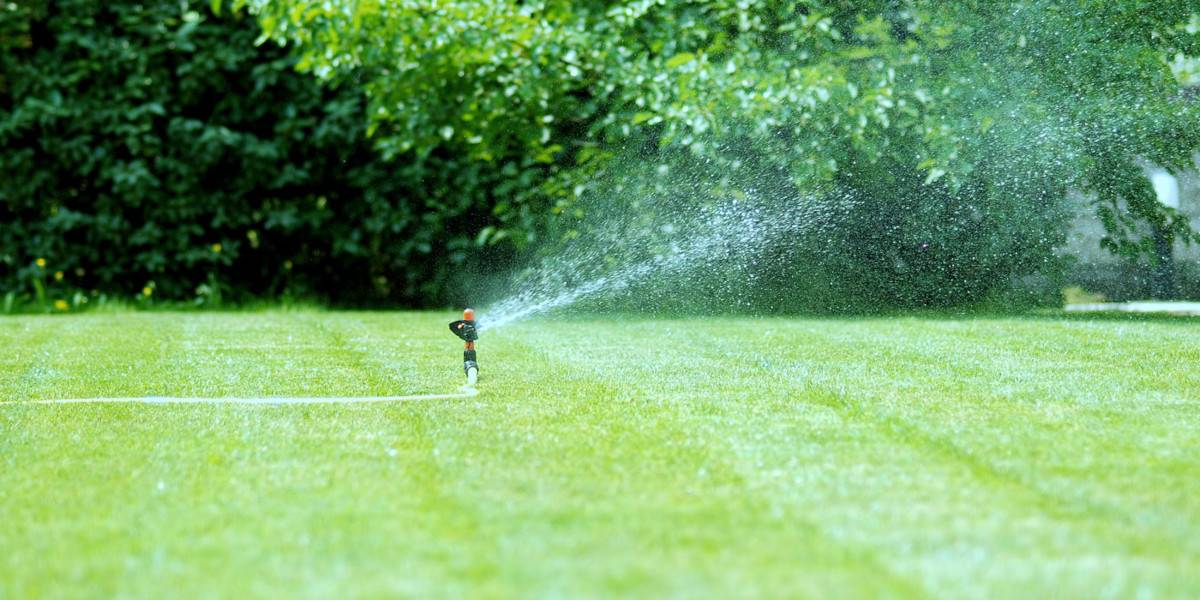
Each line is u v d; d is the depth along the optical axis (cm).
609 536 955
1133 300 4072
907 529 971
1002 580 839
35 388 1833
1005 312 3353
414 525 996
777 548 919
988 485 1121
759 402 1609
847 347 2294
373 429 1436
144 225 3891
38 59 3772
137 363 2152
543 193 3550
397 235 3931
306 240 4016
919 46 3147
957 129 3081
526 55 3262
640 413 1528
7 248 3856
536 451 1288
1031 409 1534
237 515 1037
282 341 2556
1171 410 1524
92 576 874
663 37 3309
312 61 3356
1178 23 3166
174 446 1342
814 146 3142
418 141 3509
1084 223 3956
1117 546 924
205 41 3775
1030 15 3120
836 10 3272
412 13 3234
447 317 3316
